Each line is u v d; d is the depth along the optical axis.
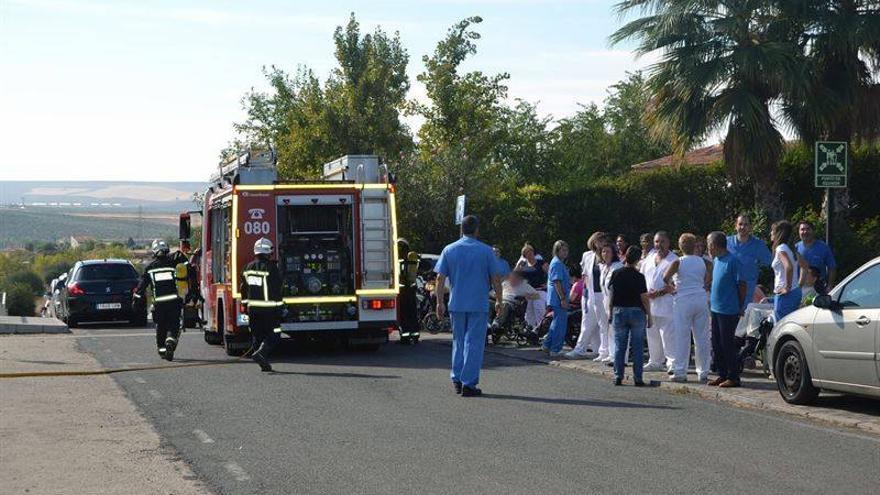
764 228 27.33
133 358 18.73
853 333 11.34
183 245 23.92
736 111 25.97
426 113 40.78
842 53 26.36
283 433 10.68
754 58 25.62
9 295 73.81
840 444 9.86
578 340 17.83
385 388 14.14
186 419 11.66
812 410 11.76
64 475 8.77
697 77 26.50
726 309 13.62
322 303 18.78
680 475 8.52
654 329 15.80
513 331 20.47
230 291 18.62
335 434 10.58
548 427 10.88
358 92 36.44
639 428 10.80
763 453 9.42
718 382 13.89
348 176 19.53
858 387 11.30
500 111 43.72
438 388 14.12
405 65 37.78
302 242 19.02
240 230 18.45
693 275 14.28
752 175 27.31
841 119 26.72
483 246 13.50
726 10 27.41
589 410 12.05
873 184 30.64
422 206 34.62
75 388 14.45
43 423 11.43
